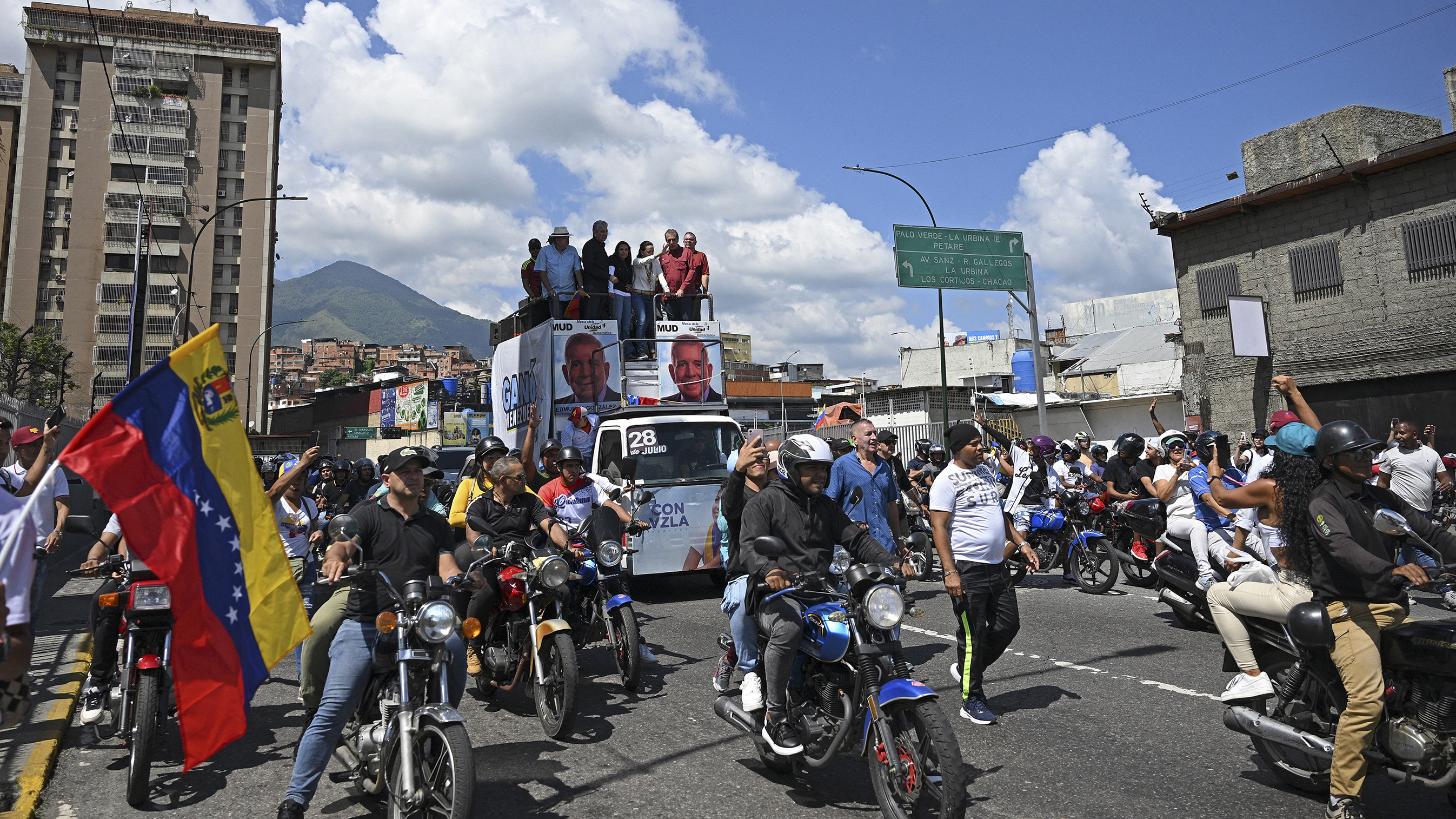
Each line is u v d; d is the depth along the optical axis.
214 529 3.96
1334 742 4.11
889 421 41.16
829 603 4.43
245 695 3.91
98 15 80.56
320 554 10.14
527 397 14.23
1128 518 10.65
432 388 76.06
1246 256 22.75
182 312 77.69
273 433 104.75
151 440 3.82
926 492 12.70
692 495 11.10
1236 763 4.93
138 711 4.73
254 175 84.06
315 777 4.14
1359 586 3.98
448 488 11.99
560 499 7.69
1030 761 5.04
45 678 7.09
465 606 6.60
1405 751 3.87
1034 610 9.73
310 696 4.61
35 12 79.25
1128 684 6.60
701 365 13.82
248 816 4.55
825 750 4.35
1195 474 8.16
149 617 5.09
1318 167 22.48
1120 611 9.54
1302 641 4.08
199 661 3.82
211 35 83.50
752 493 5.75
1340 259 20.84
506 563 6.31
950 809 3.72
